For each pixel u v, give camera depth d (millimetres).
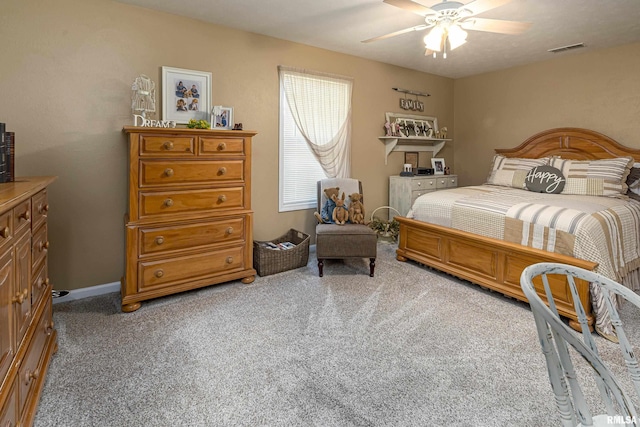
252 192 3822
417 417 1623
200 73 3320
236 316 2615
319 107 4176
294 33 3635
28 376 1530
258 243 3629
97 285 3027
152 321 2527
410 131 5102
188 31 3240
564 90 4449
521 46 4004
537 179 3863
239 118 3611
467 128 5559
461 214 3311
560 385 916
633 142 3951
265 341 2273
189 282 2941
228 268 3154
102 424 1567
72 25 2754
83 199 2912
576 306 1186
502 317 2617
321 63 4141
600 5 2920
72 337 2293
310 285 3238
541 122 4695
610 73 4066
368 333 2383
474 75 5395
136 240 2676
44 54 2672
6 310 1286
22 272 1521
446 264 3453
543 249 2676
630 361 1066
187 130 2799
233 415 1631
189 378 1894
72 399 1715
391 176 4980
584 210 2742
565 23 3311
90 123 2883
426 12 2484
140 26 3016
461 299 2939
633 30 3508
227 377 1905
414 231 3795
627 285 2760
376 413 1647
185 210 2885
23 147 2654
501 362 2051
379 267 3760
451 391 1801
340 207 3881
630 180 3607
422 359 2084
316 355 2121
